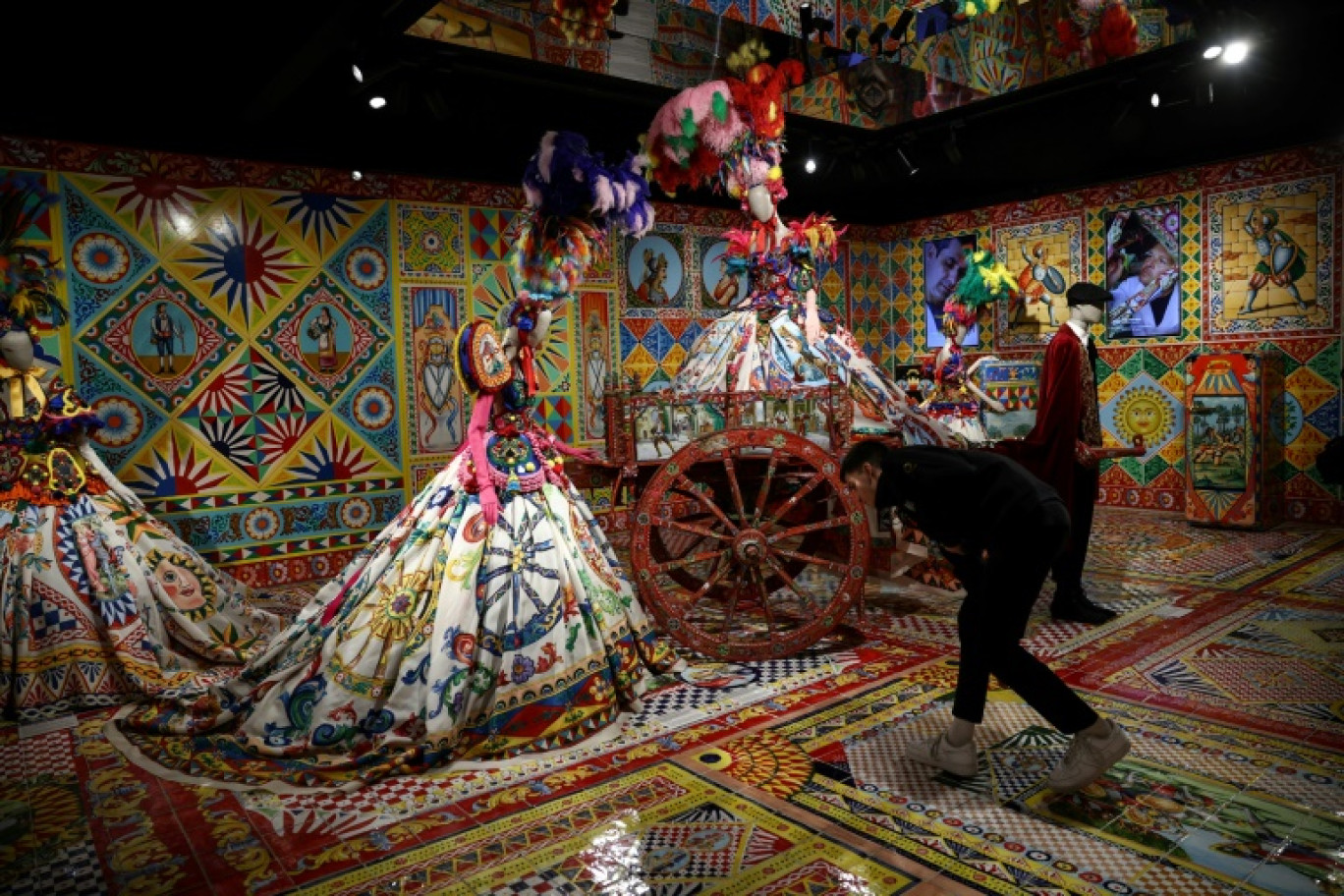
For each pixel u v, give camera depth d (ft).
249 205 20.83
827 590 18.85
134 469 19.72
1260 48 17.12
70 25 14.79
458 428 24.12
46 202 18.45
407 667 11.07
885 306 33.06
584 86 18.24
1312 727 11.24
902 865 8.43
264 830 9.45
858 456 10.65
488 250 24.35
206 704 12.32
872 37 16.49
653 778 10.42
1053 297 28.43
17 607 13.66
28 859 9.00
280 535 21.56
